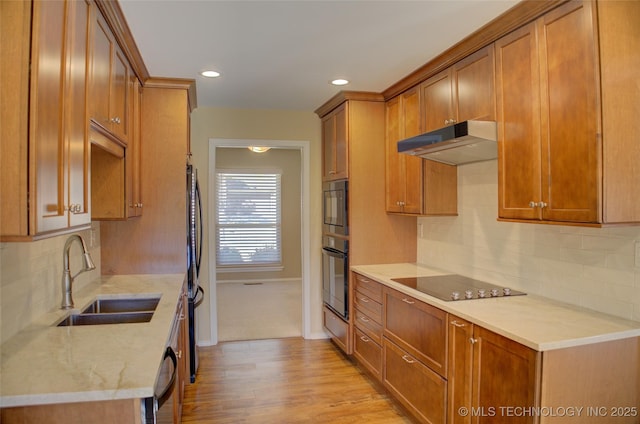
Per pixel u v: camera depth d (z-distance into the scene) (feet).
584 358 5.77
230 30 7.69
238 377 11.57
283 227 25.45
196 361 11.66
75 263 8.45
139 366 4.72
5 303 5.50
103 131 6.59
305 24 7.46
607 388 5.91
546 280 8.04
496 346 6.31
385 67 9.86
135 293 8.35
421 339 8.43
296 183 25.58
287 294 21.91
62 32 4.62
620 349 5.98
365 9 6.90
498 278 9.29
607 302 6.86
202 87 11.42
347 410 9.74
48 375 4.47
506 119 7.39
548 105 6.51
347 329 12.32
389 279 10.08
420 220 12.51
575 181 6.07
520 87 7.07
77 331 5.96
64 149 4.66
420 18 7.22
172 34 7.84
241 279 25.03
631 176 5.89
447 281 9.78
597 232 7.01
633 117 5.90
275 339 14.84
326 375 11.73
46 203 4.19
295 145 14.49
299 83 11.15
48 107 4.23
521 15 6.88
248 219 25.05
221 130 13.98
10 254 5.63
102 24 6.44
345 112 12.14
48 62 4.23
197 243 12.05
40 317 6.59
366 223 12.29
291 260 25.58
